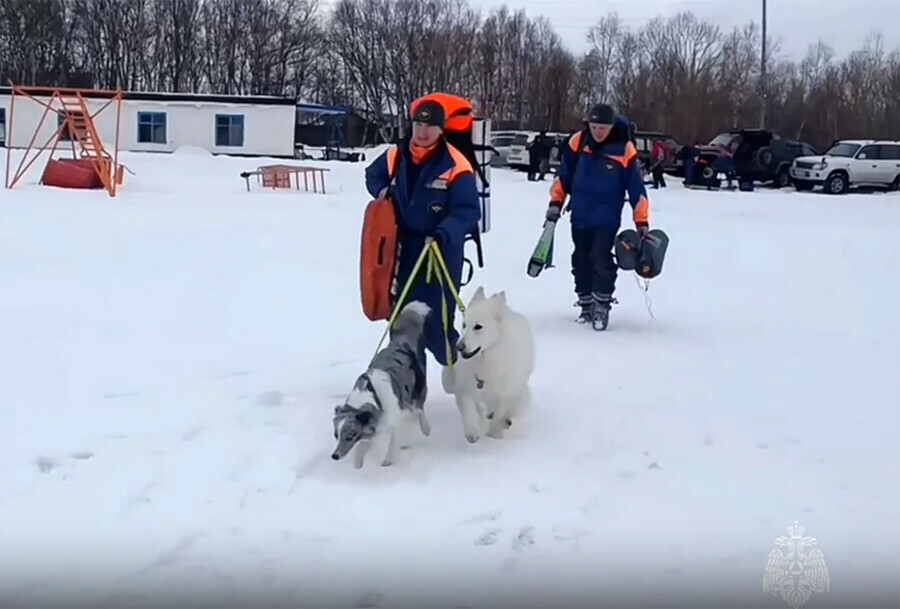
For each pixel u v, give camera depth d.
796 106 64.25
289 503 4.95
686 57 69.75
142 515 4.75
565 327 9.38
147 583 4.12
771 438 6.14
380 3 74.19
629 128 9.11
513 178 38.12
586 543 4.59
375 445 5.37
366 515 4.83
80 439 5.70
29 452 5.46
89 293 10.18
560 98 72.88
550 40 75.38
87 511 4.77
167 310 9.45
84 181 25.78
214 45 75.31
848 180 36.28
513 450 5.80
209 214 20.22
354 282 11.56
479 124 10.08
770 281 13.12
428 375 7.35
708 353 8.41
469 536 4.64
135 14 73.38
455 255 6.02
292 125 43.78
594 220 9.19
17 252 13.02
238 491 5.07
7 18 69.69
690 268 14.25
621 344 8.66
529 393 6.05
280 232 17.06
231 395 6.65
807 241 18.61
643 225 9.06
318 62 76.69
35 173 28.92
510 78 74.06
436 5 75.00
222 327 8.78
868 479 5.46
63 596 3.98
